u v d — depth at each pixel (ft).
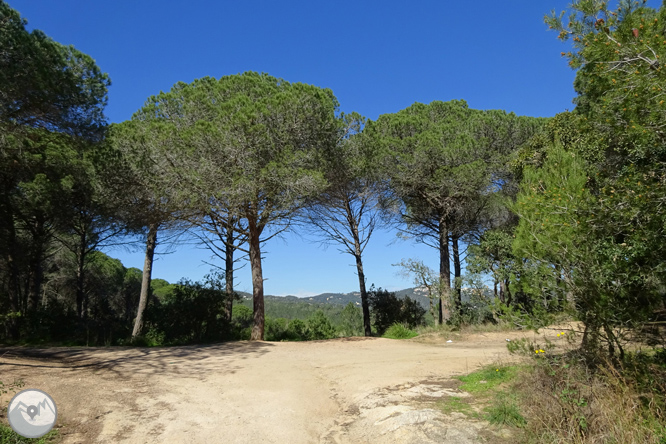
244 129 43.01
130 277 131.13
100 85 40.37
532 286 18.40
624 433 12.20
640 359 16.57
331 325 73.10
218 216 49.14
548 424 13.60
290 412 19.77
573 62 16.15
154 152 42.70
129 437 15.93
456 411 16.51
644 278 15.24
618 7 14.78
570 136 46.96
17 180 50.67
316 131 47.14
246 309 108.88
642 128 14.39
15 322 52.70
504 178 59.67
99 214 56.90
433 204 60.54
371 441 15.65
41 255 62.69
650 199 14.26
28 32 34.40
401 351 38.42
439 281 60.90
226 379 26.17
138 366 29.19
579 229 15.98
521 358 22.56
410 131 59.88
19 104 36.17
